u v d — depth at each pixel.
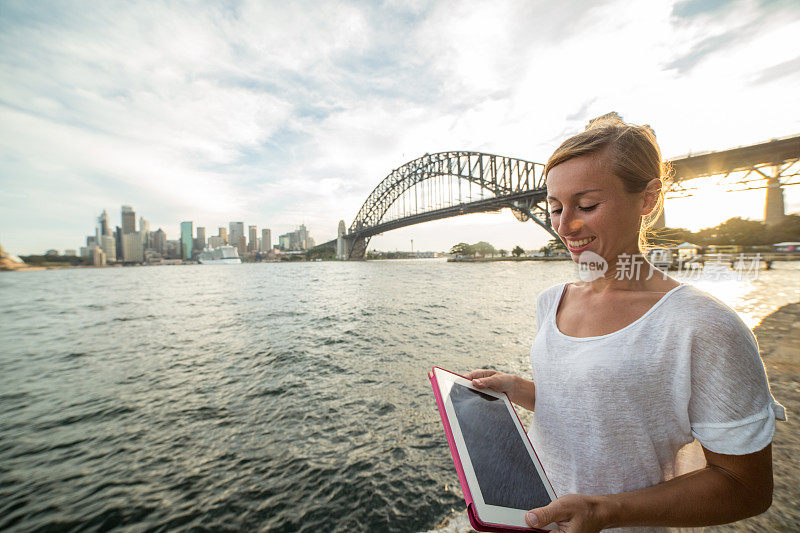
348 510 3.46
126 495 3.98
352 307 19.38
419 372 7.53
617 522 0.62
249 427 5.36
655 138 0.80
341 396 6.35
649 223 0.89
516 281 35.16
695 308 0.69
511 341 10.00
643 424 0.73
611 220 0.76
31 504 3.93
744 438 0.61
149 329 15.40
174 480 4.18
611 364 0.75
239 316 17.84
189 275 79.31
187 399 6.75
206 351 10.70
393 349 9.66
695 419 0.69
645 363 0.72
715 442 0.65
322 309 19.02
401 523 3.26
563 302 0.99
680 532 0.80
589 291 0.90
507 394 1.06
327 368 8.23
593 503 0.63
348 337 11.59
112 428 5.72
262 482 4.00
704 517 0.63
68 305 28.44
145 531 3.46
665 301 0.74
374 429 5.00
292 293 29.89
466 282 34.91
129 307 24.97
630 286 0.80
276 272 83.69
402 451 4.38
